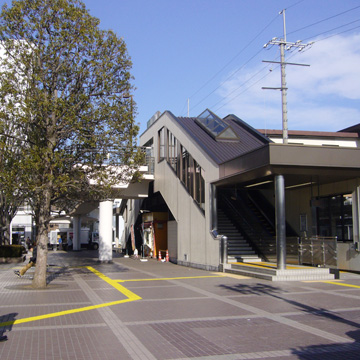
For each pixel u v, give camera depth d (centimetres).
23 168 1211
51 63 1362
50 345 660
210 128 2341
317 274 1488
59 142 1402
